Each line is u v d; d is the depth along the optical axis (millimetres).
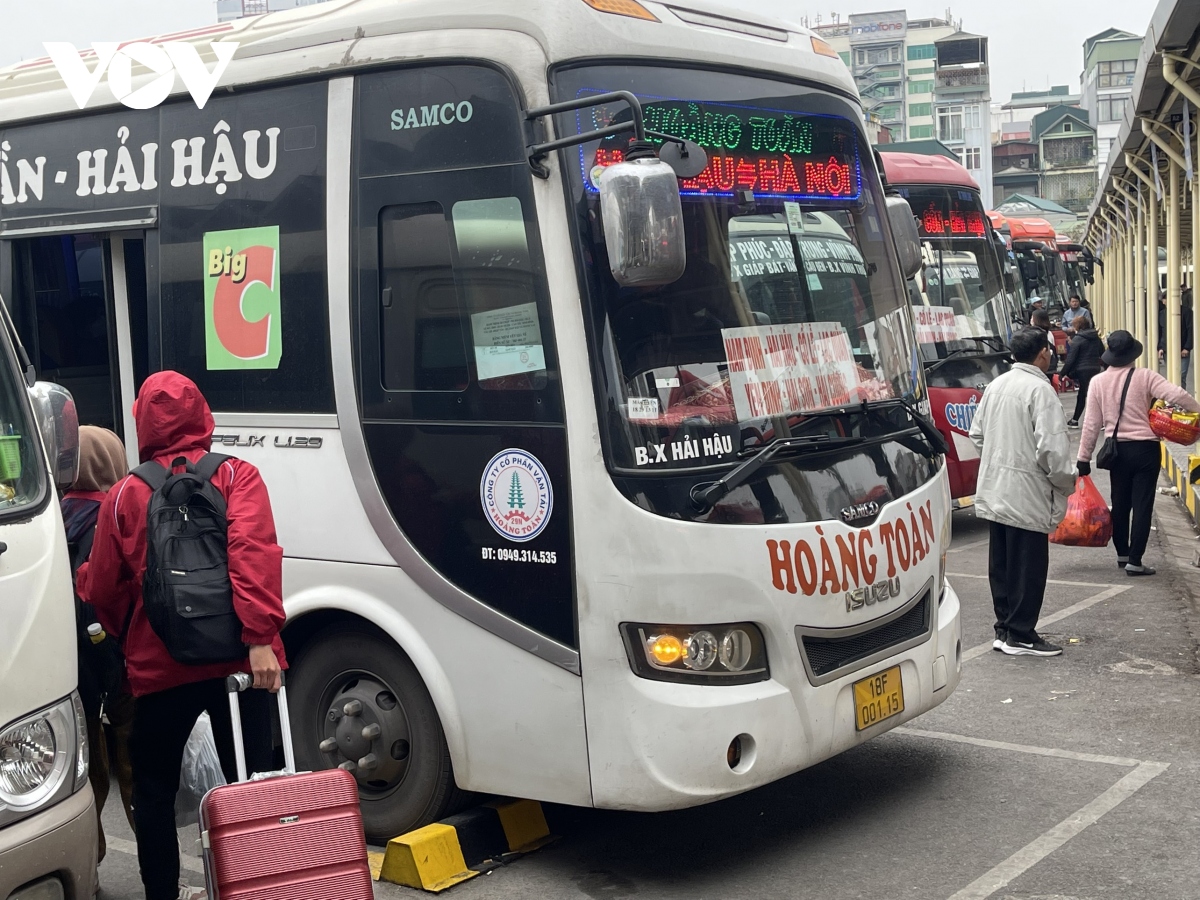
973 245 12992
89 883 3543
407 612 4980
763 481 4777
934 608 5465
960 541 12266
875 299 5695
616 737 4547
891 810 5434
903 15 101125
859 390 5379
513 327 4711
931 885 4680
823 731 4840
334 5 5395
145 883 4336
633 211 4133
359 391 5094
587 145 4648
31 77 6254
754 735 4621
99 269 6043
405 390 4977
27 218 6090
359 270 5094
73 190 5953
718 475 4684
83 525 4844
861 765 6027
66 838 3432
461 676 4871
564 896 4707
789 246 5297
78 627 4758
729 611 4602
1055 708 6766
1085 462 9609
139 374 5965
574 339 4559
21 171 6109
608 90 4770
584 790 4629
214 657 3984
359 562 5098
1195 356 14961
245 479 4184
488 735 4828
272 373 5344
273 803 3691
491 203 4754
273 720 5512
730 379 4855
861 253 5699
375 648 5172
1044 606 9242
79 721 3613
